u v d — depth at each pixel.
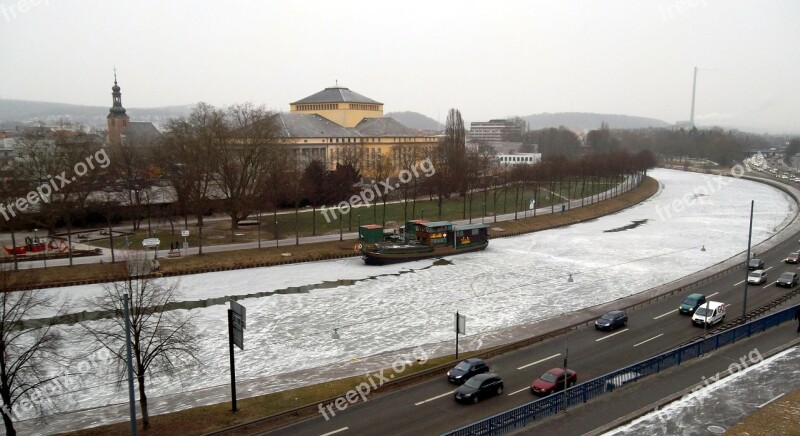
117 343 60.66
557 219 161.50
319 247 117.00
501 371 53.84
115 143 167.75
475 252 120.50
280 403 47.12
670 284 89.81
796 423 40.59
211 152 128.50
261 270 102.94
